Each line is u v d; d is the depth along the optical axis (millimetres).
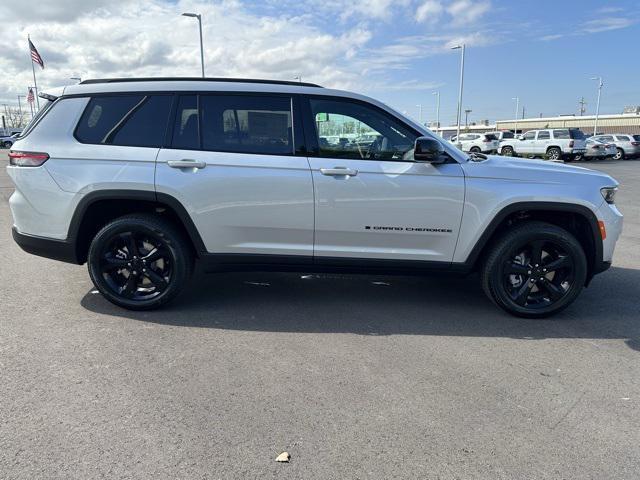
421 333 4004
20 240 4289
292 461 2412
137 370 3275
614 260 6508
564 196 4109
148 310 4340
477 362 3502
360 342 3803
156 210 4312
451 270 4293
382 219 4141
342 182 4070
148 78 4270
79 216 4117
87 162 4074
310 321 4211
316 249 4223
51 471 2301
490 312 4520
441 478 2314
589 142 32719
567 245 4184
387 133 4203
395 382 3191
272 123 4156
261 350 3625
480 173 4137
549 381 3248
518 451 2520
